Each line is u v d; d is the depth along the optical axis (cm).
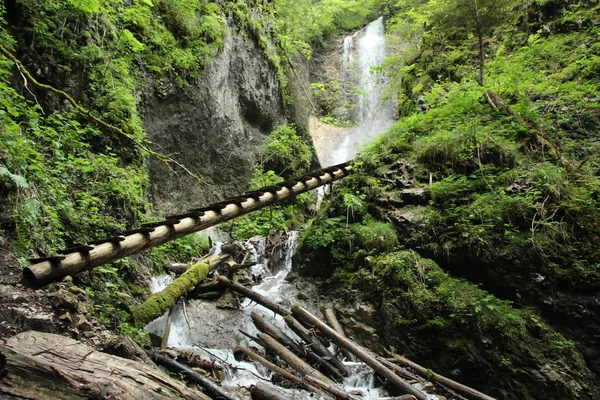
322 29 2355
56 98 676
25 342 282
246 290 705
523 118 791
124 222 689
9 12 640
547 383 518
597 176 668
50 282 401
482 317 574
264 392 441
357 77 2220
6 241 420
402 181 789
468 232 644
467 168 745
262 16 1630
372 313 662
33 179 517
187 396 303
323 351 593
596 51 912
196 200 1080
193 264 816
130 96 809
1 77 531
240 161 1275
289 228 1202
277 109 1538
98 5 702
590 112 789
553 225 604
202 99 1133
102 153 736
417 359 597
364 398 513
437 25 1100
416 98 1315
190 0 1137
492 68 1048
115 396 262
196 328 659
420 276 648
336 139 1972
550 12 1083
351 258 758
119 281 609
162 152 992
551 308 568
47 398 241
